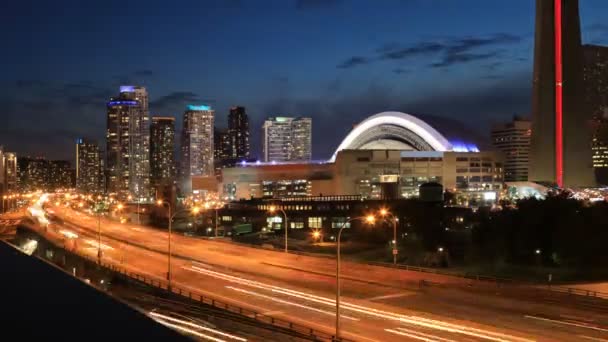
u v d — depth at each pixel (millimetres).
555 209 94562
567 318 48188
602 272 78375
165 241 121438
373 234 133625
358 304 55719
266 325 45406
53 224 177625
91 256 98188
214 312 52344
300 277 72062
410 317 49812
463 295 58656
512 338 42250
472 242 110500
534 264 89562
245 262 86125
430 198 159375
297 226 168250
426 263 97812
